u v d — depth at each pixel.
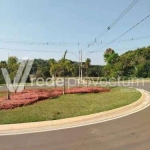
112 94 27.28
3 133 11.89
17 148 9.55
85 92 30.09
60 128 12.67
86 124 13.44
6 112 17.22
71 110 17.53
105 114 15.97
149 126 12.67
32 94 27.45
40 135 11.38
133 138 10.56
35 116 15.52
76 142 10.15
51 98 24.94
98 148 9.32
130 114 16.03
